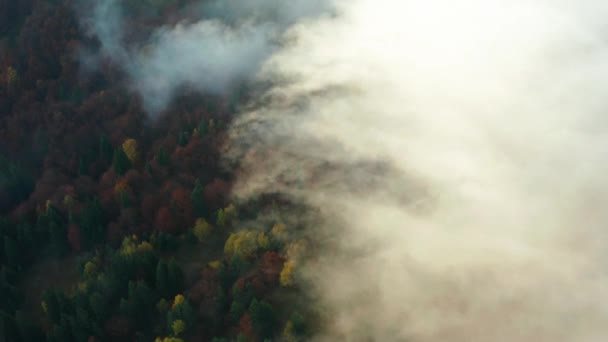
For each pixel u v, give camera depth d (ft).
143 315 351.67
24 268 406.41
